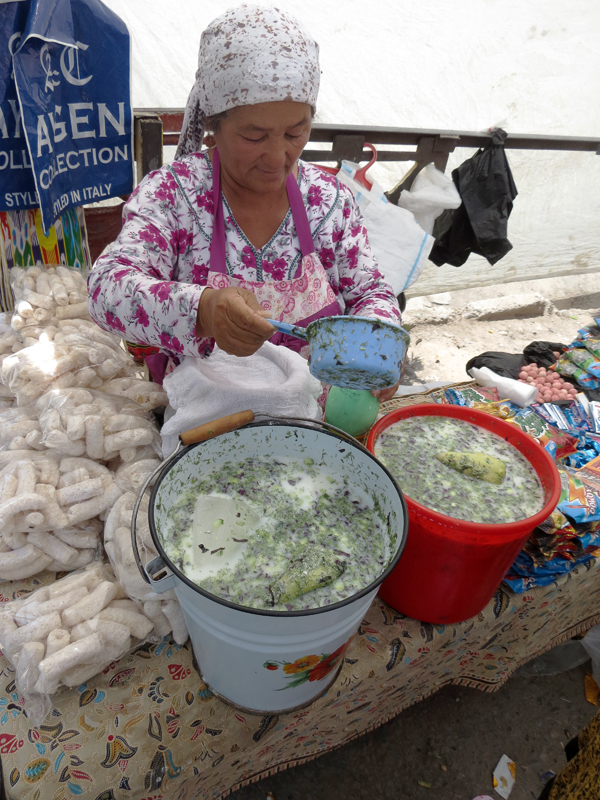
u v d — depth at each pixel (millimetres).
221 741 942
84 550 1120
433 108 3512
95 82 1697
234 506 925
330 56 3115
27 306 1383
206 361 1233
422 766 1595
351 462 1008
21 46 1396
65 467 1133
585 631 1906
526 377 2119
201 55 1000
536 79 3646
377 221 2430
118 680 980
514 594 1282
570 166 4203
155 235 1162
